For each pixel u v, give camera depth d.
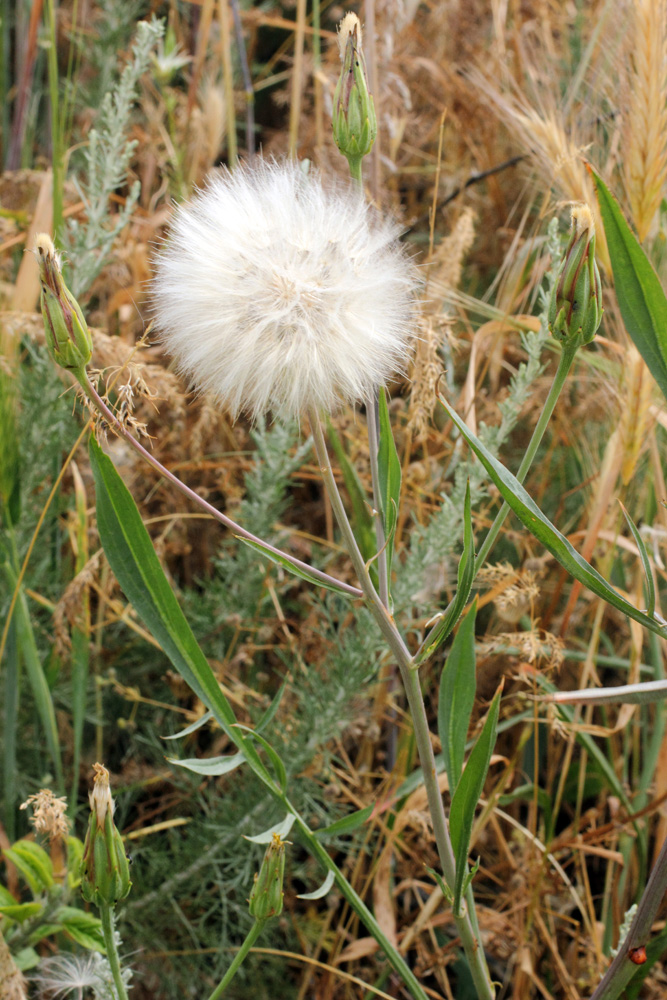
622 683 0.84
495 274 0.98
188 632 0.58
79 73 1.13
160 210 0.98
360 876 0.73
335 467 0.82
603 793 0.76
